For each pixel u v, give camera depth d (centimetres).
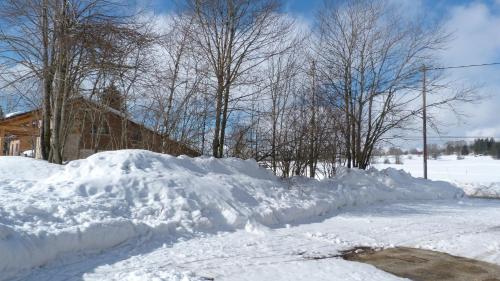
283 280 610
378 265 726
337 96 1861
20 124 2595
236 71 1464
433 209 1456
